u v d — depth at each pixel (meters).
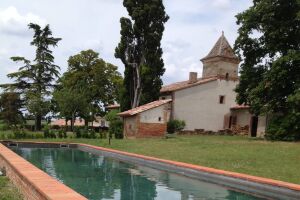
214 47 49.97
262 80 33.59
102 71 61.69
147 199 11.97
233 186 14.20
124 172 18.28
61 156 26.42
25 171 10.41
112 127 42.00
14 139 36.94
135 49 46.62
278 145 26.19
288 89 32.50
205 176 15.80
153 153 23.58
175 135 41.47
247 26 35.12
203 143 29.02
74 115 53.56
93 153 29.12
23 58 56.19
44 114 54.62
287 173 15.07
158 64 45.41
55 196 7.23
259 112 33.81
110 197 12.23
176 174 17.67
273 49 34.12
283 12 33.69
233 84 48.38
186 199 11.98
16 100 55.91
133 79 47.12
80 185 14.51
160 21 45.66
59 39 58.06
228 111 47.88
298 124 30.69
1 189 10.43
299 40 33.34
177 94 45.66
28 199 9.17
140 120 38.00
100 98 62.09
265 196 12.60
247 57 36.88
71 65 62.56
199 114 46.41
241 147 25.30
